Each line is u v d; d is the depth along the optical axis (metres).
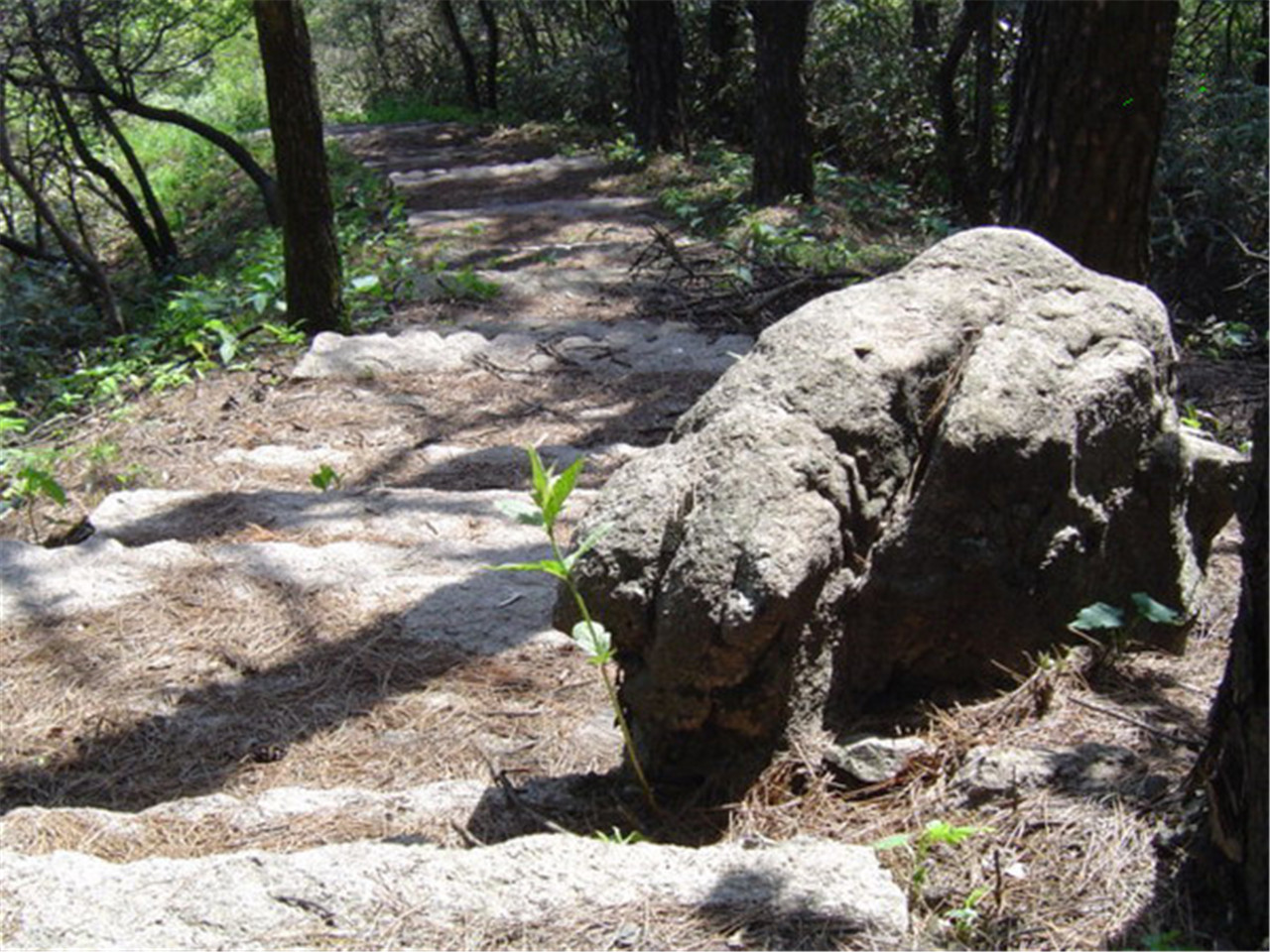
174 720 4.21
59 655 4.55
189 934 2.49
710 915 2.49
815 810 3.10
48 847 3.31
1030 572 3.45
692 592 3.06
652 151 17.12
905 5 18.70
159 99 26.45
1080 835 2.77
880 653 3.45
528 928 2.48
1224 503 3.80
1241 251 10.38
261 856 2.70
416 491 6.01
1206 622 3.98
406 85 31.08
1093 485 3.52
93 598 4.89
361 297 9.79
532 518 3.08
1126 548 3.61
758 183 13.31
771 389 3.39
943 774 3.11
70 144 18.17
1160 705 3.35
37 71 14.65
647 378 8.01
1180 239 10.04
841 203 13.56
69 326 13.45
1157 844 2.71
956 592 3.41
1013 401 3.40
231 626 4.72
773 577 3.03
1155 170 6.53
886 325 3.59
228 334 8.27
